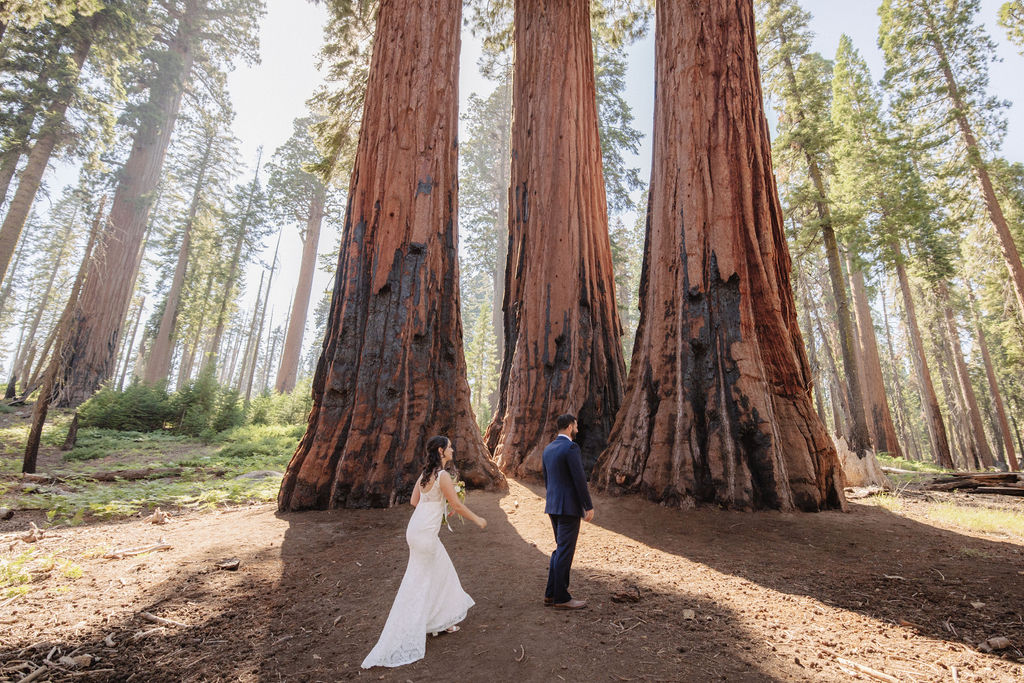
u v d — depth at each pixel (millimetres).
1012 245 19719
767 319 8062
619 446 8586
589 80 13102
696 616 3746
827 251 19891
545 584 4516
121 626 3742
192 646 3457
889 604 3936
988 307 28891
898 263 21359
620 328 12211
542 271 11742
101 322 26203
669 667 2953
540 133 12516
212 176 40344
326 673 3031
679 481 7469
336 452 8102
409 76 9719
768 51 23250
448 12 10188
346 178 16891
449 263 9773
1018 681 2738
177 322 37531
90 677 2994
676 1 9453
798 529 6203
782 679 2799
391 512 7434
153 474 11609
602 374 11211
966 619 3609
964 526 6625
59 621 3791
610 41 19297
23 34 20156
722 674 2865
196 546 5828
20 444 15422
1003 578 4430
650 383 8633
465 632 3535
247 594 4453
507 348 13180
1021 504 9039
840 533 6047
